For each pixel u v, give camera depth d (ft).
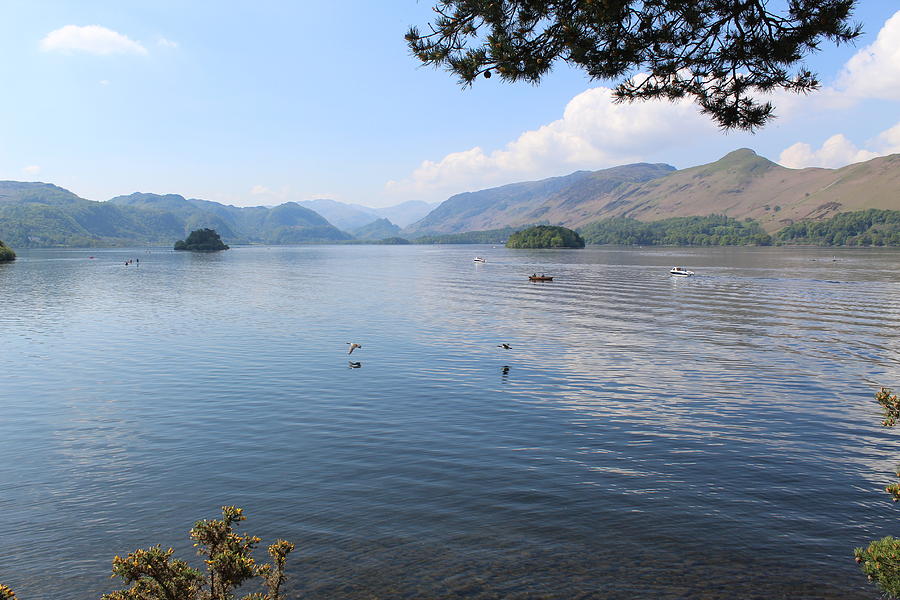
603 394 118.73
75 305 274.77
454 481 74.84
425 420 101.14
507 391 120.98
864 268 572.51
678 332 198.39
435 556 56.75
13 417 102.32
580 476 76.64
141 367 141.79
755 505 68.23
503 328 206.80
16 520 64.54
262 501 69.00
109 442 89.66
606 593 50.88
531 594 50.75
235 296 320.91
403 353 160.66
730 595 50.67
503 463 81.25
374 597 50.16
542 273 531.09
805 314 244.22
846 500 69.77
